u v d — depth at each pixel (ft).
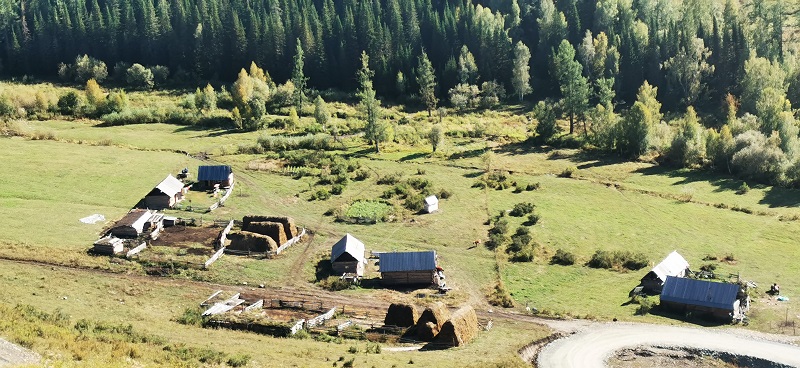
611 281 328.90
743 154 469.98
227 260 330.13
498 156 521.65
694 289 290.56
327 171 472.03
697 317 286.05
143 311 262.47
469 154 523.70
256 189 435.53
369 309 288.92
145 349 199.11
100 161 462.19
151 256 325.42
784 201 431.43
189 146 515.91
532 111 633.61
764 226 394.11
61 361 174.60
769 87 542.57
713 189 453.99
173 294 289.12
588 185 462.19
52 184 412.77
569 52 577.43
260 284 309.63
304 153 506.07
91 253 321.93
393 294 309.42
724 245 369.50
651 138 520.42
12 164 442.09
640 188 456.86
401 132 564.71
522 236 371.76
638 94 606.55
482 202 428.15
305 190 438.81
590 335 263.29
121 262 315.58
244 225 364.17
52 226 349.82
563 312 291.38
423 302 300.20
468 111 645.10
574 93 567.59
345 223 390.63
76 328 214.07
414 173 476.54
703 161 495.41
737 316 282.97
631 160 514.27
